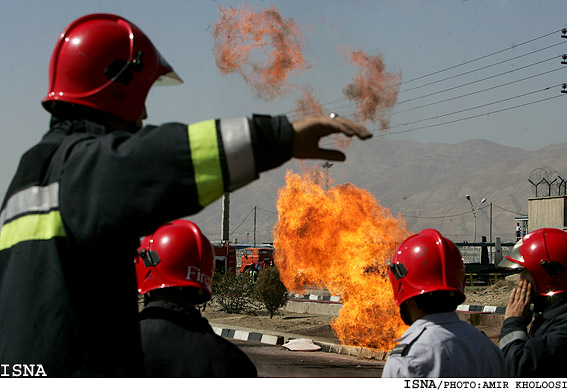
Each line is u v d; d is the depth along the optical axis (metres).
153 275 3.18
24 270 1.75
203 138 1.63
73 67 2.02
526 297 3.66
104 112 2.03
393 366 2.86
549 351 3.34
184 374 2.82
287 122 1.69
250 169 1.65
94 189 1.65
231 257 36.03
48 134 1.96
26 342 1.70
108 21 2.13
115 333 1.79
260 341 13.09
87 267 1.75
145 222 1.63
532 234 3.80
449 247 3.18
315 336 13.77
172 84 2.44
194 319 3.01
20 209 1.82
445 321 3.01
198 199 1.64
